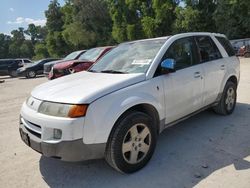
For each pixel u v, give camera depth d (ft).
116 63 14.94
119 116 11.35
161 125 13.53
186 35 15.89
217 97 17.84
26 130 11.84
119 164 11.53
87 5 165.27
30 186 11.62
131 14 146.10
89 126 10.65
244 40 99.91
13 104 30.19
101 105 10.96
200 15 116.26
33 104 11.91
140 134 12.21
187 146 14.67
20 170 13.03
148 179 11.60
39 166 13.33
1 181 12.11
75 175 12.30
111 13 154.71
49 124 10.73
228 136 15.76
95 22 168.35
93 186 11.34
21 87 48.85
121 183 11.42
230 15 100.42
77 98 10.80
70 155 10.62
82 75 14.48
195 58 15.96
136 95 12.02
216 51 18.13
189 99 15.01
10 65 82.69
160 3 126.82
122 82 12.00
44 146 10.85
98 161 13.41
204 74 16.03
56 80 14.30
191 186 10.91
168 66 13.19
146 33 132.98
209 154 13.60
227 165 12.40
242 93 26.86
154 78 13.05
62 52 198.70
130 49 15.57
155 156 13.66
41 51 240.94
